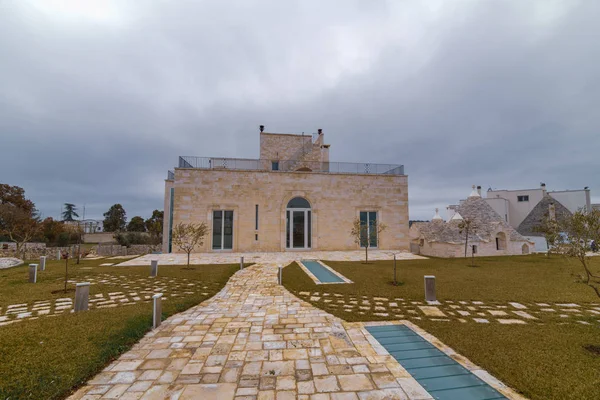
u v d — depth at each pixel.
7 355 4.98
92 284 11.80
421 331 6.66
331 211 25.83
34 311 8.20
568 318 7.64
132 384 4.38
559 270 15.73
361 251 25.19
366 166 27.50
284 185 25.23
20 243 26.41
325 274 14.66
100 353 5.24
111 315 7.40
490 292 10.55
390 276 13.77
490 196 47.69
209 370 4.86
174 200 23.61
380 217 26.62
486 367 4.82
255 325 7.27
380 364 5.06
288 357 5.38
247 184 24.69
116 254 34.47
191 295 10.20
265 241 24.66
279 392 4.15
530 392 4.03
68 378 4.37
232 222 24.44
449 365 5.02
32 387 4.07
